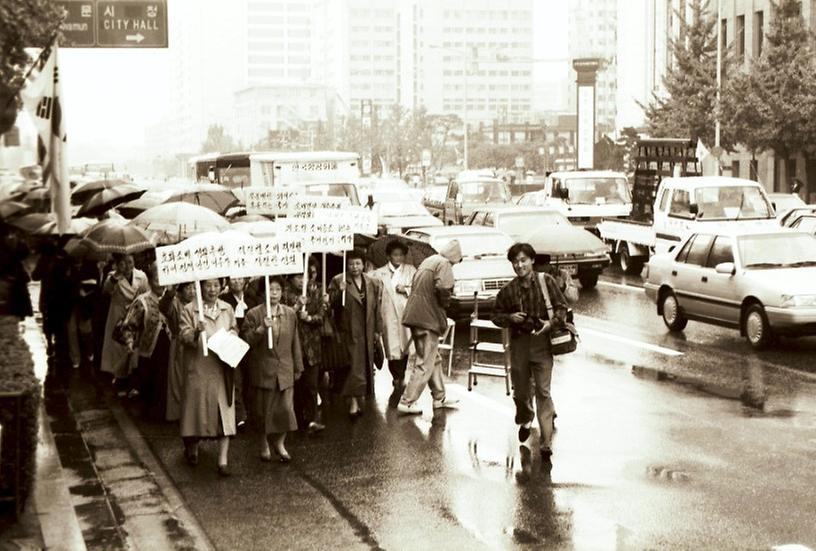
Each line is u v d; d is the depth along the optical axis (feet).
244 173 119.85
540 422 39.27
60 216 48.14
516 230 92.63
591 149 228.22
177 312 41.96
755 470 36.52
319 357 43.70
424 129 456.45
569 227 62.80
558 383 52.47
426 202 155.84
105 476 38.45
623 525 31.22
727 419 44.11
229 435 38.42
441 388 47.67
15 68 43.93
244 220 64.13
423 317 46.39
